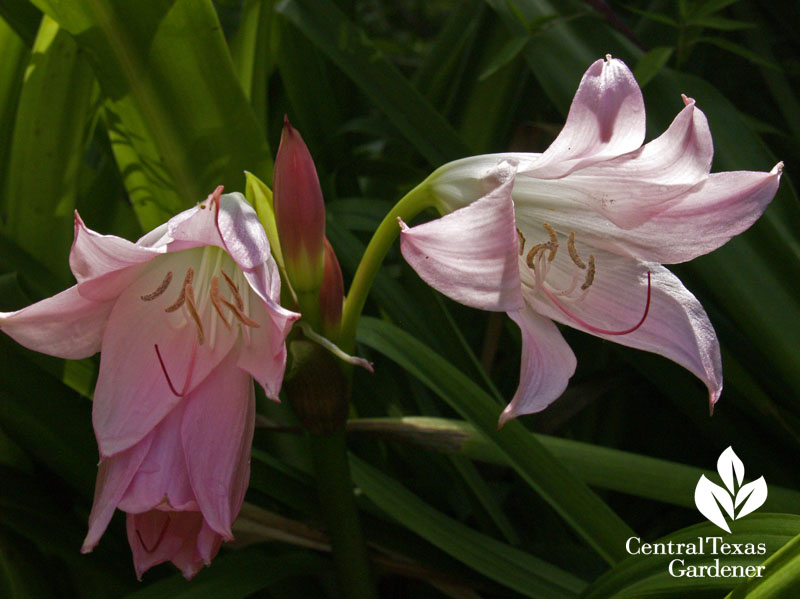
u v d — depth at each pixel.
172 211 0.73
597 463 0.66
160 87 0.68
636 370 0.77
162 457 0.55
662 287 0.59
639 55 0.77
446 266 0.53
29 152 0.73
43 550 0.69
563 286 0.60
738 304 0.69
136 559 0.56
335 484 0.62
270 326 0.56
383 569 0.66
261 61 0.76
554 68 0.77
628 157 0.55
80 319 0.56
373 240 0.60
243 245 0.54
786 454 0.74
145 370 0.56
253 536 0.68
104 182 0.79
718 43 0.78
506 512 0.76
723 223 0.57
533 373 0.55
